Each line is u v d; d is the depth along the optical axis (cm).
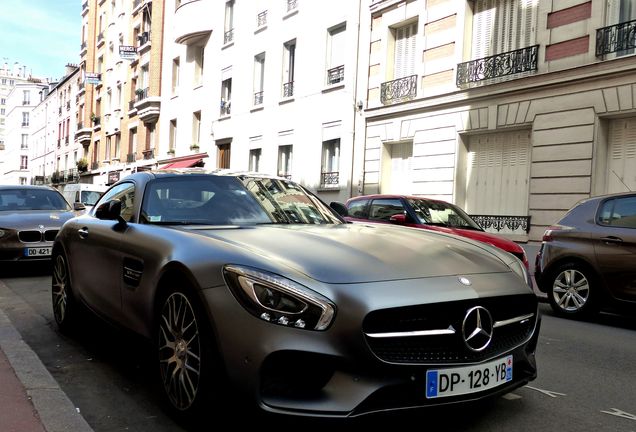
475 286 301
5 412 333
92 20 4566
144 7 3428
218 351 282
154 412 345
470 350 285
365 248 327
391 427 320
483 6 1404
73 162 5141
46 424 318
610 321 724
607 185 1145
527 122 1271
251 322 272
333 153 1894
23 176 9044
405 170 1642
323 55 1922
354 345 264
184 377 314
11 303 698
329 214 470
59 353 474
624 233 678
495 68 1335
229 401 285
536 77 1243
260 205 433
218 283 292
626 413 362
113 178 3878
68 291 518
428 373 273
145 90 3362
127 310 391
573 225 742
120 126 3838
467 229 899
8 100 9994
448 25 1473
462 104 1426
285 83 2148
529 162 1297
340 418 257
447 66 1473
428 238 380
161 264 342
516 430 324
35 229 909
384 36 1688
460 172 1441
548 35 1232
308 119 1988
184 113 2898
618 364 492
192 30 2695
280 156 2166
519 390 403
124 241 404
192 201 424
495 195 1372
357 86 1777
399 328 274
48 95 6431
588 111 1152
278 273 281
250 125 2333
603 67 1117
